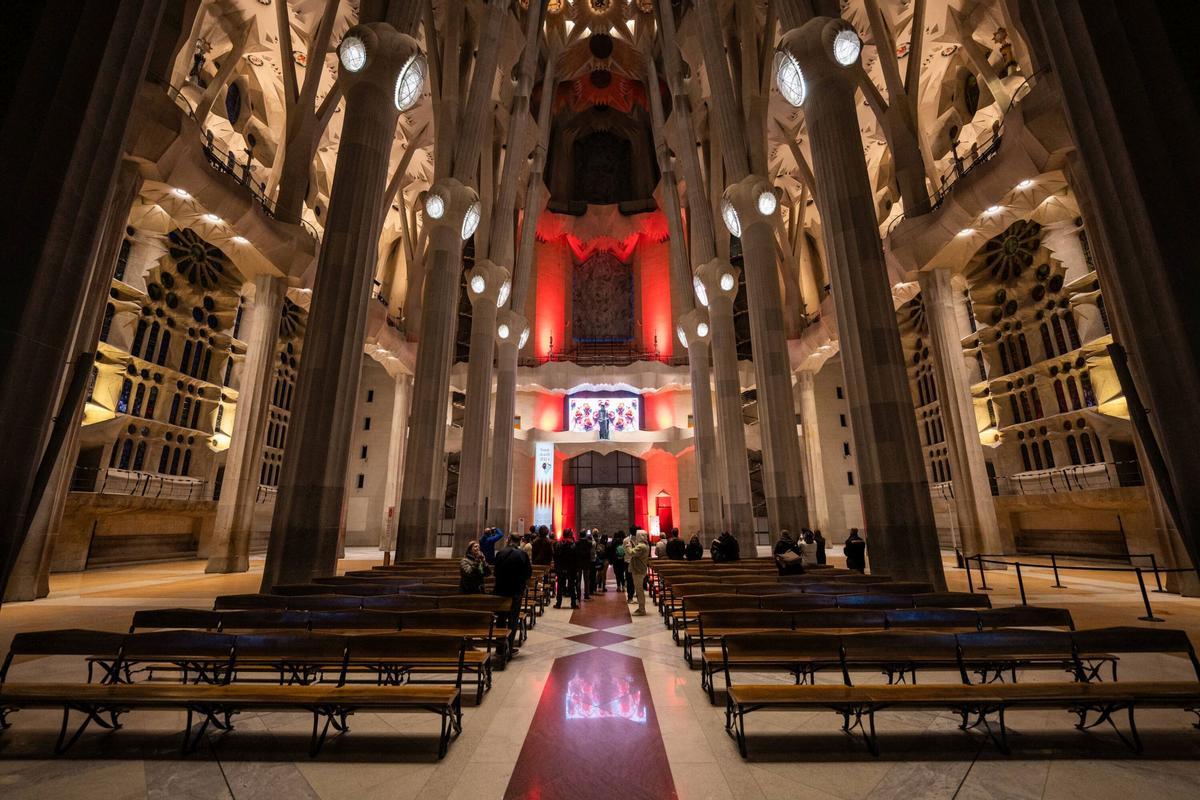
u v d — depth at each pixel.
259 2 16.55
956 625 4.50
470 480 17.22
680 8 25.14
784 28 10.58
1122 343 10.24
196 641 3.65
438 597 5.32
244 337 22.70
